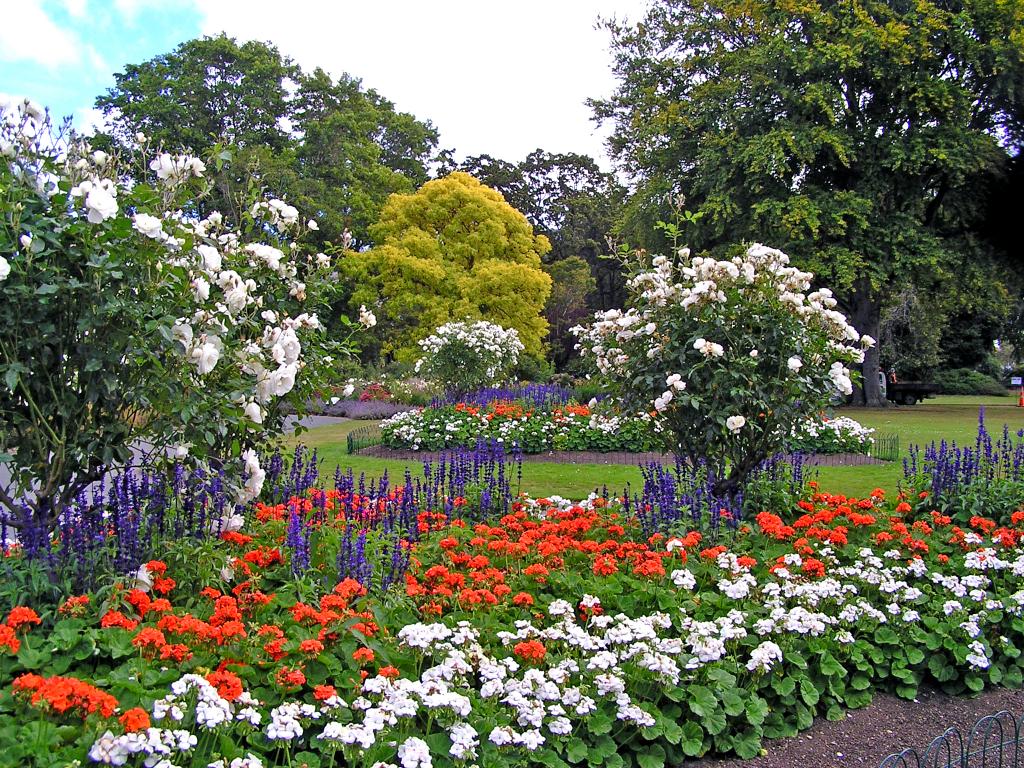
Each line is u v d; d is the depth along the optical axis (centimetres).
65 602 320
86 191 351
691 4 2484
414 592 380
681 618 400
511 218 3041
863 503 592
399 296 2842
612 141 2809
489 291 2859
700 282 607
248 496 421
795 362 578
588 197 4362
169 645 289
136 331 369
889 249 2195
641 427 680
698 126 2362
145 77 3047
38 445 372
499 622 379
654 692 347
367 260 2852
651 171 2578
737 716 354
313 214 3016
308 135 3300
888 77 2186
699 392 618
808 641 395
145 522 405
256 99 3106
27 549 350
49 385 368
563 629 365
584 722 321
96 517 408
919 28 2144
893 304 2723
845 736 368
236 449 415
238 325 468
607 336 684
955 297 2566
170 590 362
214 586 380
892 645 426
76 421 381
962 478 660
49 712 239
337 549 424
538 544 468
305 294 557
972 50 2145
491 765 280
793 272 624
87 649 290
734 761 340
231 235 511
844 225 2073
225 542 415
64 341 368
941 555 499
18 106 388
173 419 391
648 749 325
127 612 328
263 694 289
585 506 607
